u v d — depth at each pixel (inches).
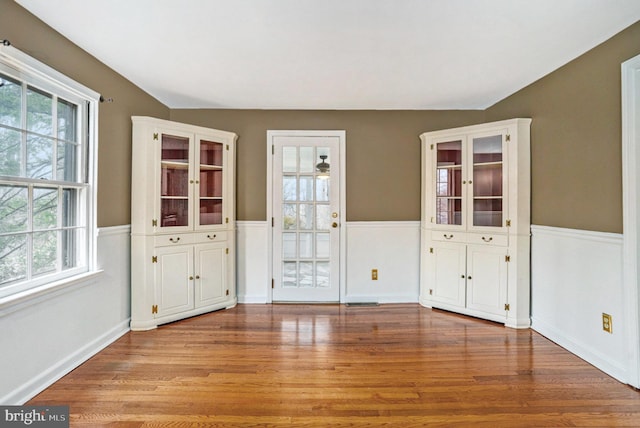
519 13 75.6
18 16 73.0
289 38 87.3
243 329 117.2
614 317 84.7
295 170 149.2
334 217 149.3
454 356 96.4
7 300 68.1
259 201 148.8
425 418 69.2
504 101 133.7
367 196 148.9
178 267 123.5
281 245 149.1
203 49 93.4
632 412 70.7
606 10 74.3
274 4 72.3
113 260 106.4
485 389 79.6
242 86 121.6
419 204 149.0
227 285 139.9
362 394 77.4
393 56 97.6
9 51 68.9
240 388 79.6
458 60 100.0
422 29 82.7
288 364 91.5
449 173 136.0
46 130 82.7
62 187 87.9
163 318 119.5
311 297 149.0
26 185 77.1
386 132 148.4
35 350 76.1
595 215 91.3
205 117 146.9
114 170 107.1
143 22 79.8
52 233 85.0
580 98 96.5
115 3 72.2
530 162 117.7
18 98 74.7
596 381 82.9
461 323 123.0
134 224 114.6
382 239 148.9
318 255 149.6
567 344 100.4
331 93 128.6
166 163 121.0
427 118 149.1
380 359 94.6
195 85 120.3
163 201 120.7
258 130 148.3
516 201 117.0
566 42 88.9
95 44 90.5
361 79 115.2
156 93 128.4
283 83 118.5
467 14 76.1
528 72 108.7
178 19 78.4
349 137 149.3
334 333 113.7
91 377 84.0
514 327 117.8
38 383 76.7
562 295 102.9
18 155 74.8
